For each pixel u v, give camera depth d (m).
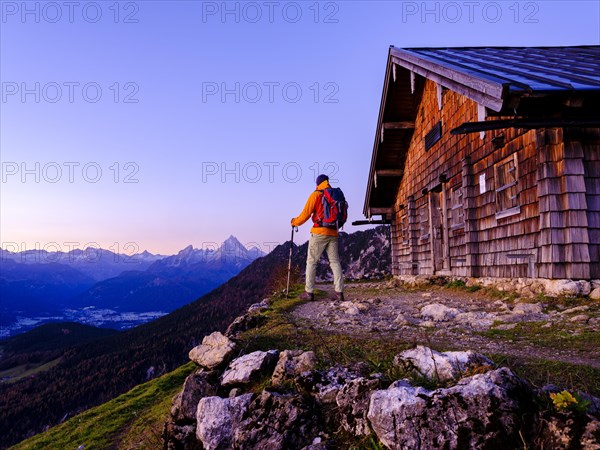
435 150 14.68
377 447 2.74
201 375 4.45
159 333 101.81
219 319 84.69
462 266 12.53
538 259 8.58
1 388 101.88
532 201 8.76
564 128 7.97
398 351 4.36
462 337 5.24
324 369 3.96
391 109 16.77
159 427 5.51
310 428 3.20
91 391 81.19
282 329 5.90
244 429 3.40
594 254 7.77
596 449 2.13
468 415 2.51
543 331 5.39
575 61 10.00
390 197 21.05
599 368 3.62
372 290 14.13
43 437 6.72
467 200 11.77
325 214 9.24
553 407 2.46
